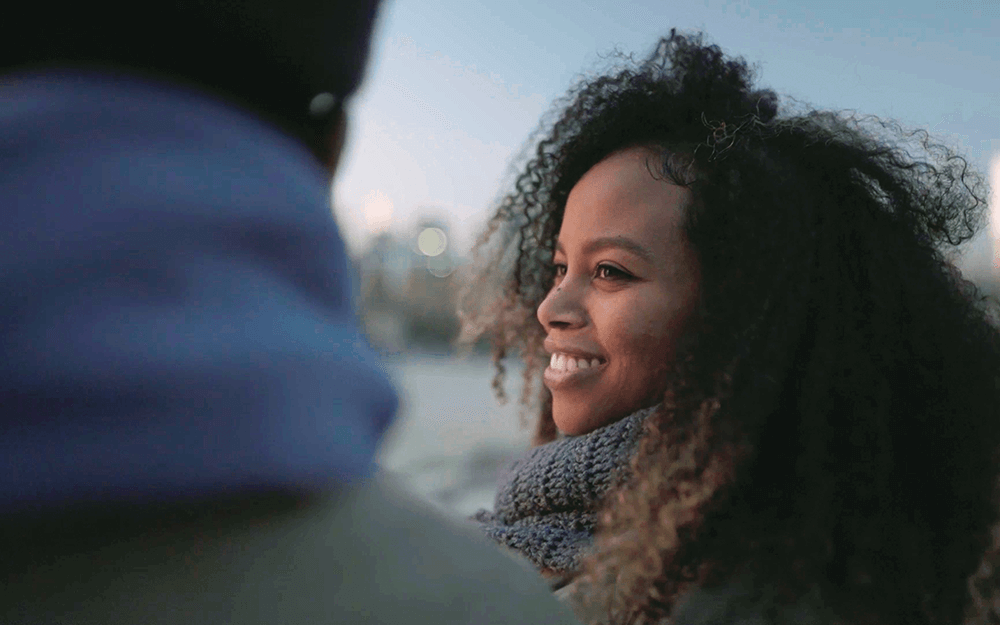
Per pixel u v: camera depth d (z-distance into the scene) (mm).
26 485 285
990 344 1124
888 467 992
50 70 356
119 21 364
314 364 346
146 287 312
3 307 293
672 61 1296
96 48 363
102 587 310
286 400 328
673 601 930
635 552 949
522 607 382
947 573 1009
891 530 988
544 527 1160
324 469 340
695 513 948
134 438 295
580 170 1435
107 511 305
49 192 312
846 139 1181
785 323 1024
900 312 1092
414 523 382
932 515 1049
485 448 6820
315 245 381
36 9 359
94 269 305
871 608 947
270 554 335
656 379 1127
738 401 985
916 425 1067
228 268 336
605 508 1086
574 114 1438
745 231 1067
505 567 398
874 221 1126
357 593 345
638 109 1260
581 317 1162
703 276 1106
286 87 408
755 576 933
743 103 1221
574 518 1142
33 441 287
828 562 972
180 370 300
